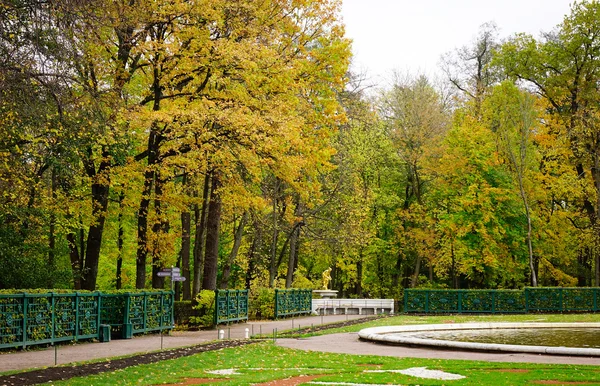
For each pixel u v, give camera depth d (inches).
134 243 1386.6
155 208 1172.5
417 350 708.7
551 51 1775.3
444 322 1200.8
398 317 1366.9
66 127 811.4
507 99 1664.6
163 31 1069.1
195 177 1381.6
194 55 1026.7
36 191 985.5
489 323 1035.3
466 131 1713.8
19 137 803.4
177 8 989.2
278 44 1195.9
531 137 1787.6
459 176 1727.4
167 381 481.1
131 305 890.1
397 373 518.0
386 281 2075.5
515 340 815.1
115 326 876.0
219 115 965.8
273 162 1087.6
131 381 479.2
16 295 684.1
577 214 1731.1
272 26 1160.8
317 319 1349.7
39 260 1090.7
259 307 1347.2
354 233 1659.7
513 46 1829.5
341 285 2253.9
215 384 462.9
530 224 1620.3
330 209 1720.0
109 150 972.6
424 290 1526.8
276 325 1158.3
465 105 2026.3
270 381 482.3
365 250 1899.6
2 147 796.0
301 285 1776.6
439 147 1777.8
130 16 928.9
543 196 1688.0
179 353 675.4
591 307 1461.6
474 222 1665.8
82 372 522.0
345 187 1689.2
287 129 1034.7
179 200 1129.4
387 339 768.9
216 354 665.0
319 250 1801.2
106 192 1074.1
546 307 1473.9
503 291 1491.1
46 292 738.2
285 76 1082.7
